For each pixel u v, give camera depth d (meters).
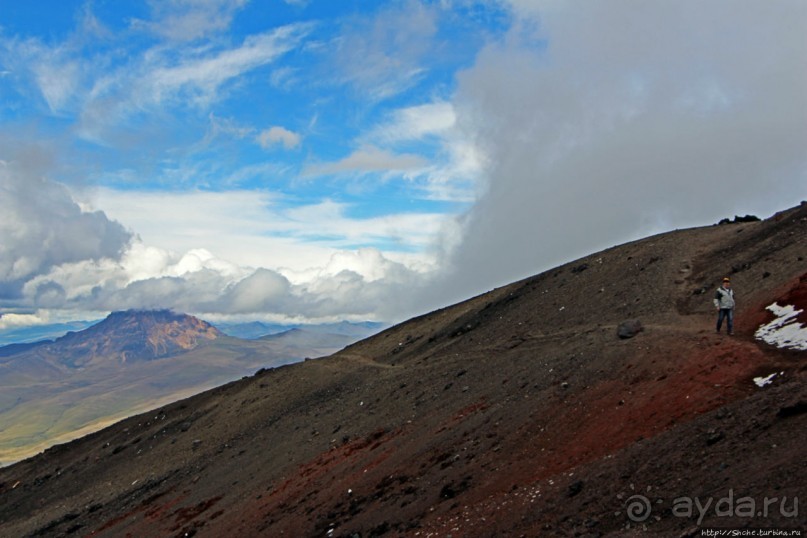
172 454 82.38
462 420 44.34
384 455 46.25
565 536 22.58
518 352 55.00
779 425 21.66
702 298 46.75
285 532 41.75
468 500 31.81
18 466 108.75
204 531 50.91
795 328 32.09
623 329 42.94
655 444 25.28
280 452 62.75
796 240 48.75
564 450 31.53
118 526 64.50
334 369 88.25
